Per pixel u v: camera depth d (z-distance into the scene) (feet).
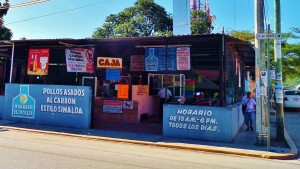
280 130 34.55
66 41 40.96
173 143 32.01
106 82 50.42
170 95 49.83
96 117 46.98
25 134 36.19
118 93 46.03
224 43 35.22
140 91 46.73
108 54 48.67
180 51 38.01
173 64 38.29
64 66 53.52
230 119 33.30
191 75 51.72
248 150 29.12
